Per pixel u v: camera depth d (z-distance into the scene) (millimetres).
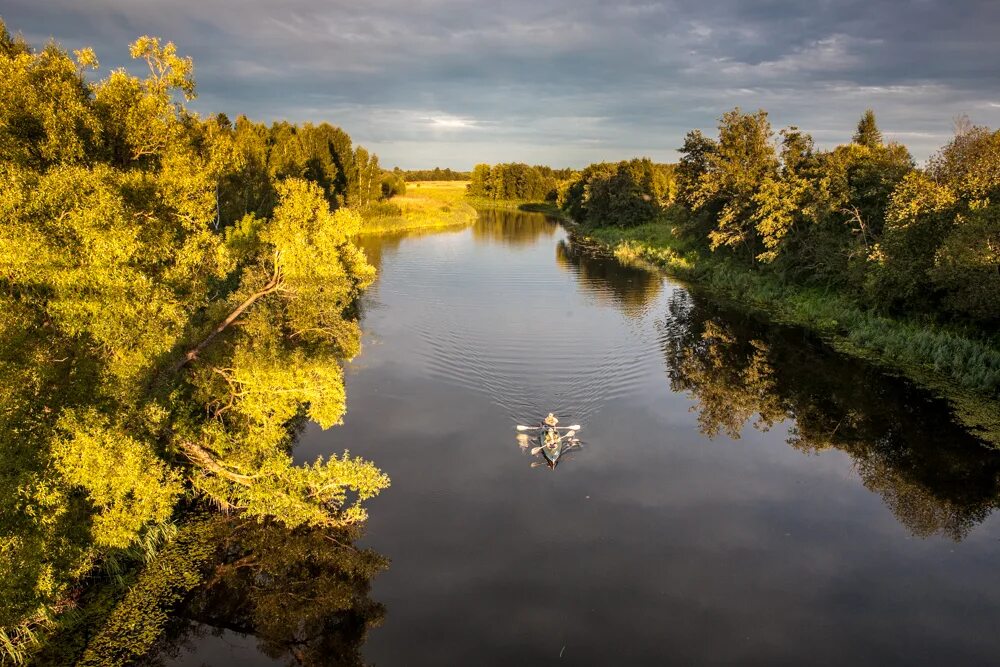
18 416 11711
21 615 11781
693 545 16141
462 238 81500
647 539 16375
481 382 27219
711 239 56188
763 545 16203
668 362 30547
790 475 19844
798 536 16609
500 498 18250
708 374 29016
